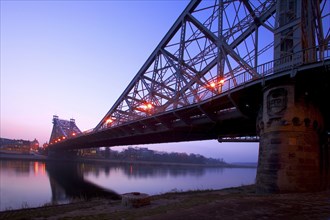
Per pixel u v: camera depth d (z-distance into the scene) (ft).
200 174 460.14
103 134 216.33
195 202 58.90
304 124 60.44
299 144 59.36
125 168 543.39
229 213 40.86
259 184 64.80
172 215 44.60
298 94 61.93
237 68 97.14
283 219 34.78
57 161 609.83
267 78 65.72
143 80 181.68
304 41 66.54
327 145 66.69
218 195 75.31
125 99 205.67
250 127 112.57
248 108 85.66
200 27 126.41
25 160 634.84
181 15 140.67
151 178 337.31
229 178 363.35
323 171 62.59
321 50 60.08
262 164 64.39
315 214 36.24
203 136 150.10
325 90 63.26
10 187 222.48
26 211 77.25
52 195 191.62
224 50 105.70
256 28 102.83
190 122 117.50
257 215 37.91
